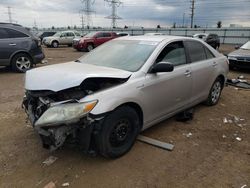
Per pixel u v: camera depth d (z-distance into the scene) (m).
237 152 3.43
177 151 3.41
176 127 4.20
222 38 41.84
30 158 3.17
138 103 3.24
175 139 3.76
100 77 2.93
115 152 3.11
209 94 5.14
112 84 3.08
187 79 4.13
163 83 3.60
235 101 5.87
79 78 2.81
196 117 4.68
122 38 4.43
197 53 4.61
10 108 5.03
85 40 19.41
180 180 2.79
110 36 20.72
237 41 40.56
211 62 4.91
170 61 3.88
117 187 2.66
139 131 3.47
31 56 9.30
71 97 2.81
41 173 2.87
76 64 3.74
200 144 3.63
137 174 2.88
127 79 3.19
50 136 2.66
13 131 3.93
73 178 2.79
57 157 3.19
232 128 4.23
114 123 2.98
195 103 4.68
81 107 2.68
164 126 4.22
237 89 7.12
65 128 2.67
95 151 2.98
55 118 2.63
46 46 24.80
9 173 2.87
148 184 2.72
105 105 2.82
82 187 2.65
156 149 3.44
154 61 3.55
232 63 9.88
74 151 3.33
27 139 3.66
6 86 6.98
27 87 3.05
